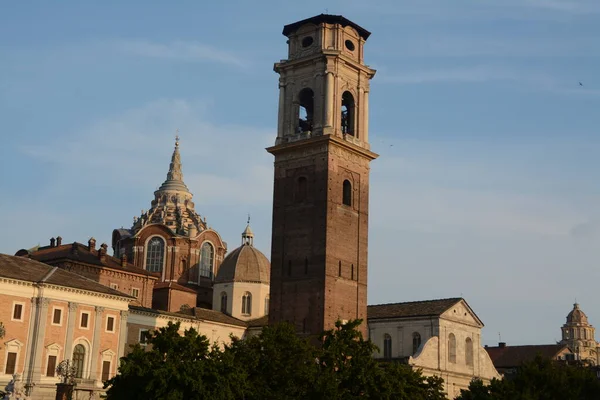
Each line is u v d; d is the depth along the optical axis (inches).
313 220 4662.9
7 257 5137.8
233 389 3243.1
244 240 7386.8
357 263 4776.1
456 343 5895.7
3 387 4692.4
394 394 3563.0
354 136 4953.3
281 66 5012.3
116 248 7864.2
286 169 4862.2
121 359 3351.4
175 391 3105.3
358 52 5078.7
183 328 6018.7
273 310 4680.1
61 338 5012.3
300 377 3395.7
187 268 7647.6
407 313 5940.0
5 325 4781.0
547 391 4414.4
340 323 3757.4
